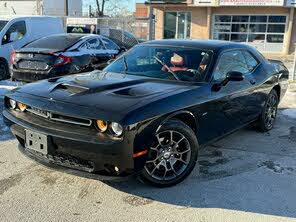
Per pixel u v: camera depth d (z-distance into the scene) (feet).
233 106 15.88
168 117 12.03
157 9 89.81
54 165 11.98
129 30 73.67
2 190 12.20
